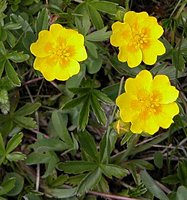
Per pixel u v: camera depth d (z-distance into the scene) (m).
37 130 0.23
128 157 0.23
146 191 0.22
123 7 0.23
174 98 0.19
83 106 0.21
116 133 0.21
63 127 0.22
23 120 0.22
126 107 0.19
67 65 0.20
